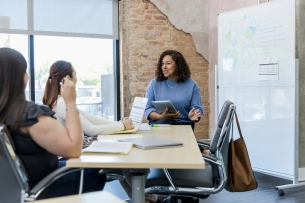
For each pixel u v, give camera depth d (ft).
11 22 14.53
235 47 14.64
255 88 13.83
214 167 6.81
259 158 13.75
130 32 16.48
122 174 6.98
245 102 14.29
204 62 18.03
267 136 13.41
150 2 16.75
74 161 4.93
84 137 7.88
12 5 14.51
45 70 15.60
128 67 16.57
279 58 12.89
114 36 16.49
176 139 7.28
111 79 16.93
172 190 7.04
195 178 6.98
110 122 8.91
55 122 5.24
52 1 15.20
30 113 5.15
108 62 16.80
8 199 4.89
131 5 16.42
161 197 9.82
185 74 11.48
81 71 16.34
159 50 17.02
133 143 6.25
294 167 12.42
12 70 5.15
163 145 6.12
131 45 16.52
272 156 13.24
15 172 4.67
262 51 13.50
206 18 17.98
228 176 6.94
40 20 15.05
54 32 15.31
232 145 6.93
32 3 14.85
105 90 16.85
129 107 16.66
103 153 5.54
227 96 15.11
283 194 11.65
